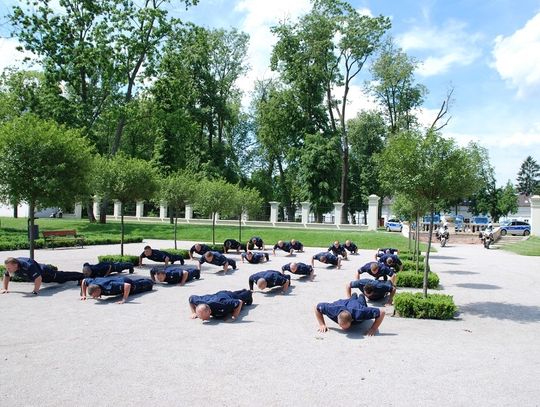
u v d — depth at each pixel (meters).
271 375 6.00
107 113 36.25
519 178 106.44
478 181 11.36
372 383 5.78
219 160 48.09
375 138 59.41
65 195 13.19
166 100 36.94
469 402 5.27
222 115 48.97
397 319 9.48
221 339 7.66
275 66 45.69
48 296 11.17
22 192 12.68
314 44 42.50
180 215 45.84
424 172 10.34
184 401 5.15
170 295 11.52
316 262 19.41
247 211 27.25
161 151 46.12
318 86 46.00
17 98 33.88
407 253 23.06
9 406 5.00
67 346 7.15
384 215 71.50
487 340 7.95
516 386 5.78
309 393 5.42
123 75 35.53
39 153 12.45
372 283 10.90
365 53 43.12
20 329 8.11
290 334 8.07
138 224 36.25
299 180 45.22
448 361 6.72
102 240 25.95
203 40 37.72
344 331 8.35
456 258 23.42
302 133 46.94
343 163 45.25
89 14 33.94
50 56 33.12
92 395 5.29
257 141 58.12
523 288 13.72
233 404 5.08
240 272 15.93
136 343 7.36
